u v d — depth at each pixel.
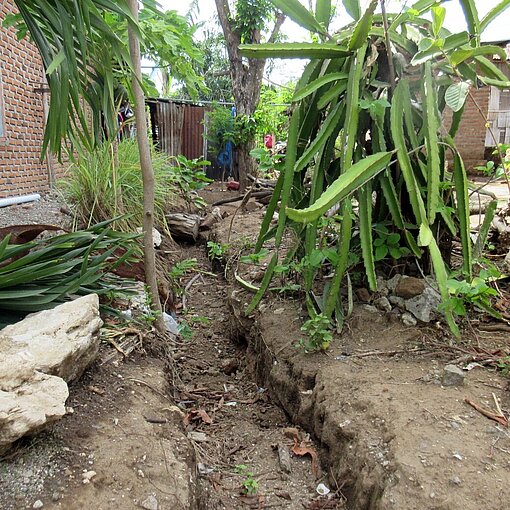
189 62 4.02
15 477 1.44
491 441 1.66
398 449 1.67
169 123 9.06
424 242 2.17
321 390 2.20
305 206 3.00
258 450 2.25
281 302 3.09
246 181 8.76
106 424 1.78
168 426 1.94
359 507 1.70
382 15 2.57
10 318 2.15
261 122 8.56
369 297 2.76
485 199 4.81
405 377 2.12
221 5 8.68
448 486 1.49
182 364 3.17
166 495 1.53
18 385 1.54
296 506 1.86
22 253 2.57
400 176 2.72
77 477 1.49
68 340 1.84
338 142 3.06
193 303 4.28
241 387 2.94
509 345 2.34
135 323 2.71
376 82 2.68
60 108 2.49
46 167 6.77
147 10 3.30
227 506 1.85
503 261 3.22
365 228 2.48
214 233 5.50
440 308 2.28
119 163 4.43
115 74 3.36
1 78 5.58
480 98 9.96
